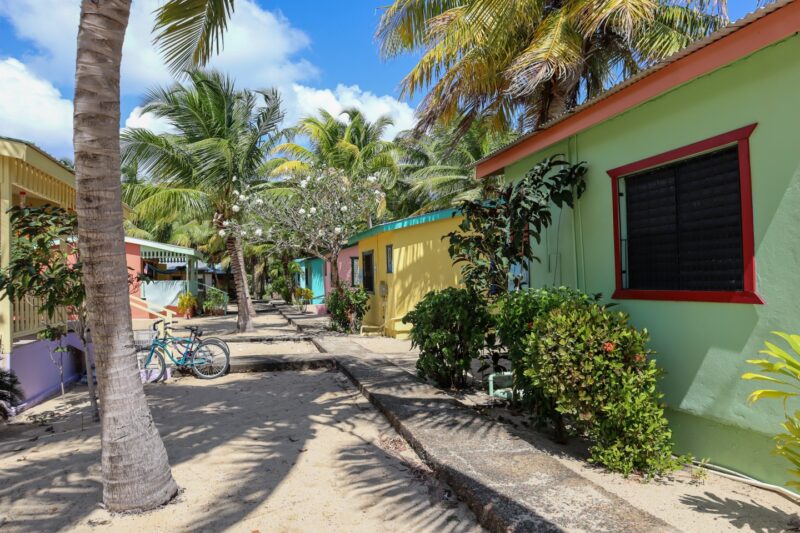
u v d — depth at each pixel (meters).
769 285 3.80
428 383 7.47
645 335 4.37
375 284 15.66
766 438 3.95
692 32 9.98
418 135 10.49
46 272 6.07
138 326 14.30
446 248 12.52
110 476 3.61
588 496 3.44
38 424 6.29
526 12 8.39
